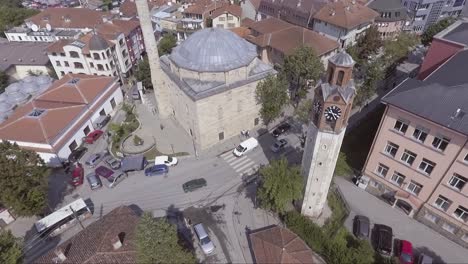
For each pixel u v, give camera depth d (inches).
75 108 2466.8
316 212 1820.9
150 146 2409.0
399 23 3937.0
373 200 1940.2
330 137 1411.2
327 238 1609.3
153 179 2160.4
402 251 1603.1
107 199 2030.0
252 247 1578.5
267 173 1706.4
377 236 1692.9
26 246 1748.3
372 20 3577.8
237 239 1758.1
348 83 1328.7
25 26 4461.1
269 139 2474.2
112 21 3732.8
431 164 1609.3
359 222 1749.5
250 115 2472.9
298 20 3946.9
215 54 2140.7
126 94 3213.6
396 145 1716.3
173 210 1937.7
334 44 3107.8
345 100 1290.6
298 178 1665.8
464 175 1497.3
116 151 2390.5
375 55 3179.1
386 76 3078.2
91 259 1385.3
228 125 2391.7
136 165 2181.3
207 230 1808.6
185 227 1828.2
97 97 2684.5
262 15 4488.2
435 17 4247.0
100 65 3243.1
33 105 2468.0
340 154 2058.3
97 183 2087.8
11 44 4020.7
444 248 1674.5
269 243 1528.1
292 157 2299.5
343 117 1363.2
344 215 1833.2
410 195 1776.6
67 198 2041.1
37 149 2187.5
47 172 1886.1
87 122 2522.1
